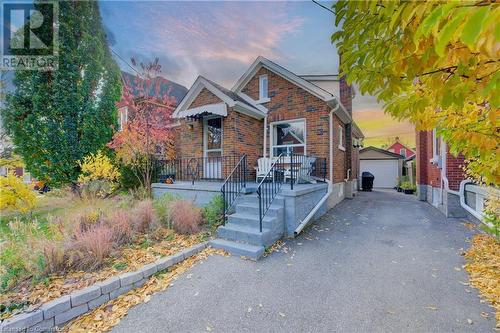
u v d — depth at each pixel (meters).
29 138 7.69
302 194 5.68
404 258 3.89
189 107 9.01
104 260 3.43
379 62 1.52
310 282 3.22
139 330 2.37
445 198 6.61
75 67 8.52
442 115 1.99
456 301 2.68
